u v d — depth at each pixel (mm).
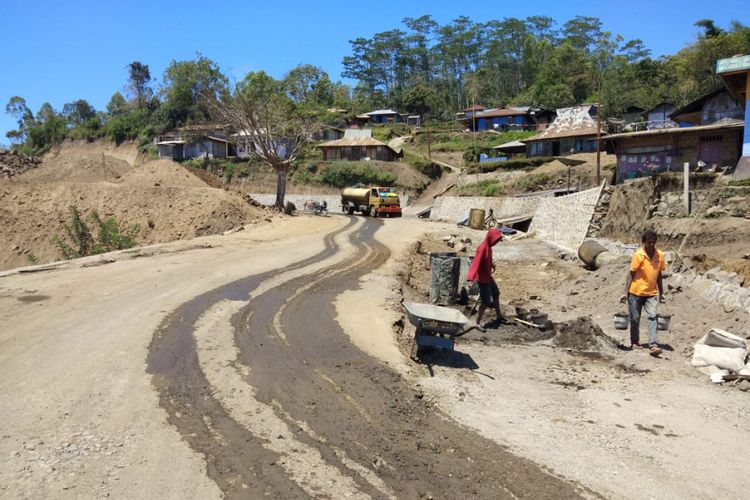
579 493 4773
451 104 112812
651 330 9172
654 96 64250
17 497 4176
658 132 31188
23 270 13609
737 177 25062
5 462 4645
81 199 31312
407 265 17781
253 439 5262
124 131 101125
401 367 7582
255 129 38844
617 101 64625
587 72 87625
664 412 6734
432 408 6395
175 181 36812
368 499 4414
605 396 7238
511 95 112250
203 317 9422
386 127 91938
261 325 9141
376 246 21906
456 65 127062
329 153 71438
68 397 5980
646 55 105125
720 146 29984
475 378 7660
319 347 8117
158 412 5723
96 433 5223
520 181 47969
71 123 121250
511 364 8539
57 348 7523
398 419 5953
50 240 29047
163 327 8695
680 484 5043
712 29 59500
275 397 6258
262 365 7246
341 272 15102
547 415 6523
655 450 5715
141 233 29359
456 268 12844
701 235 20984
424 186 63938
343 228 29266
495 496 4617
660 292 9430
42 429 5258
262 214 32688
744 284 11562
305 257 17844
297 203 63906
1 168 50125
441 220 42344
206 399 6102
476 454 5344
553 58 97688
